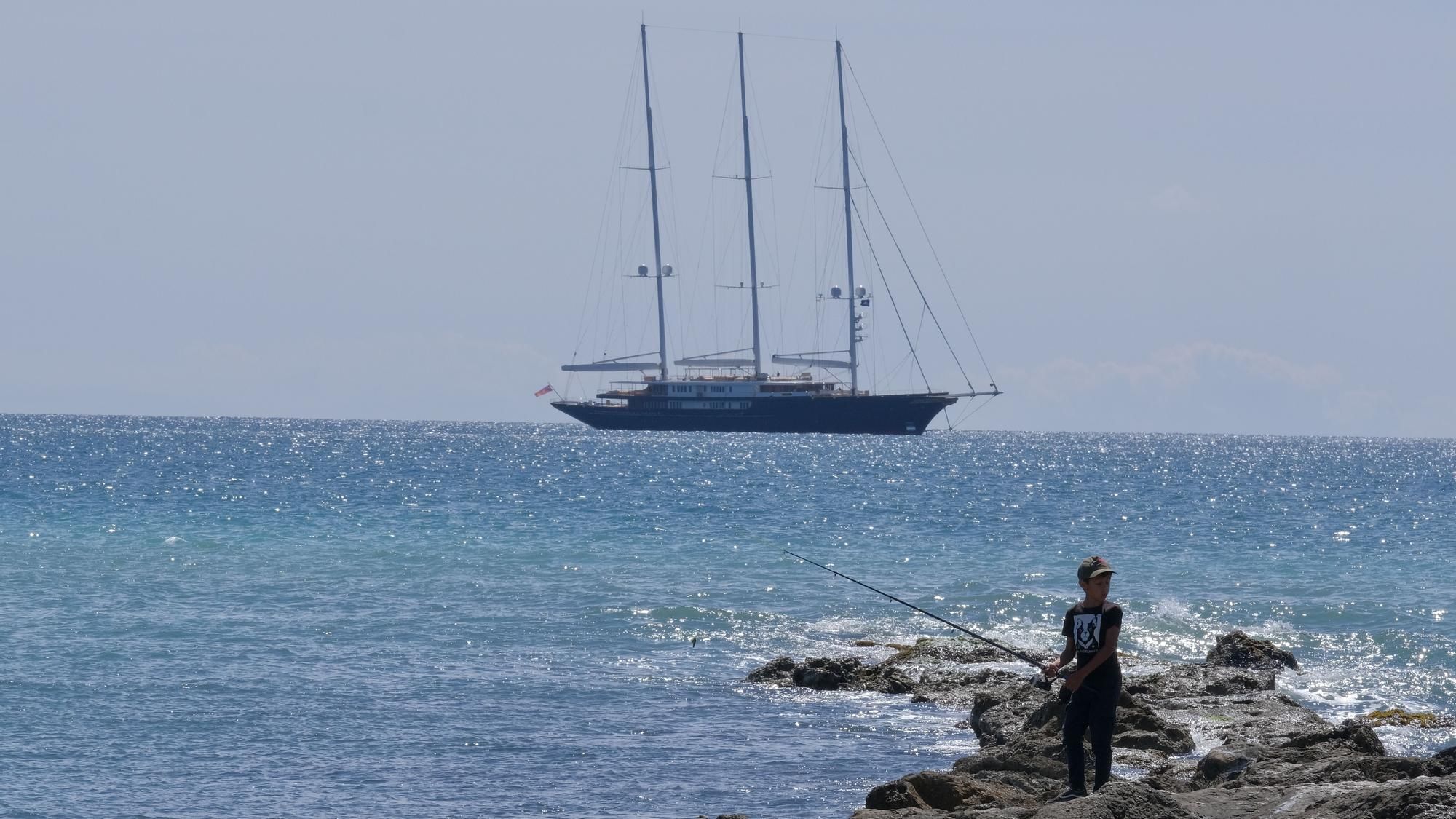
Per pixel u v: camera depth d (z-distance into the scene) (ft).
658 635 201.46
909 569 287.69
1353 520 447.42
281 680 160.15
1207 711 144.46
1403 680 173.06
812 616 221.46
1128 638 205.26
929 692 160.45
